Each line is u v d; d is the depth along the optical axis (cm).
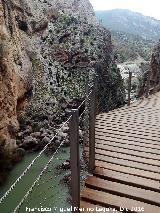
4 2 2300
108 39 4909
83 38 4297
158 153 741
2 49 1975
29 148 2208
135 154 730
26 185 1584
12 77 2097
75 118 425
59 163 1902
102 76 4025
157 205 533
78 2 5706
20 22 3616
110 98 3894
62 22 4419
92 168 621
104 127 972
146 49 12219
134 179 604
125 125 998
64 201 1288
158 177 614
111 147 779
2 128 1877
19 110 2697
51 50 3959
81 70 3925
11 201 1408
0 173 1683
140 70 6831
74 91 3562
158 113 1180
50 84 3503
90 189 574
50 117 2928
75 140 431
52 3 4762
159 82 2433
